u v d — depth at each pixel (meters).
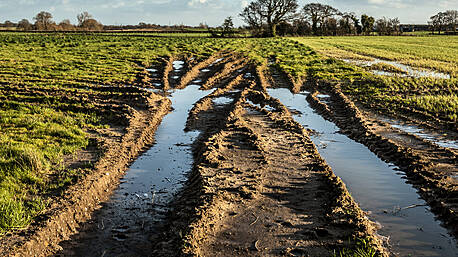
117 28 101.12
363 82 21.25
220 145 10.45
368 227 6.29
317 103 16.69
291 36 79.94
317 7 88.62
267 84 22.06
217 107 16.20
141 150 10.89
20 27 89.00
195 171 8.83
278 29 79.62
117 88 19.00
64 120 12.76
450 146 10.87
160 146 11.30
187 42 47.31
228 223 6.52
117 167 9.12
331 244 5.84
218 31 67.44
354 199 7.71
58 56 30.16
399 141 11.18
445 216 6.86
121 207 7.49
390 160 9.88
